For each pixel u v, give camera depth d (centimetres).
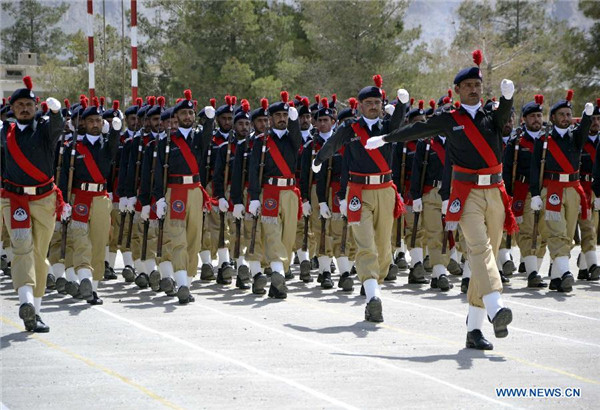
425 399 812
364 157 1206
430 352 1002
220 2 4575
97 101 1592
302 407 788
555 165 1477
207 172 1638
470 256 1019
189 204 1382
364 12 4569
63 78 5050
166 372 910
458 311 1273
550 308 1304
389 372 907
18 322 1192
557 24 5462
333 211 1527
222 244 1562
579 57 4406
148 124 1520
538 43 5253
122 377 892
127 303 1357
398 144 1555
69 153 1352
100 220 1358
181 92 4597
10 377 894
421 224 1583
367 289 1188
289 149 1406
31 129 1123
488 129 1032
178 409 786
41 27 6925
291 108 1385
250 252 1433
